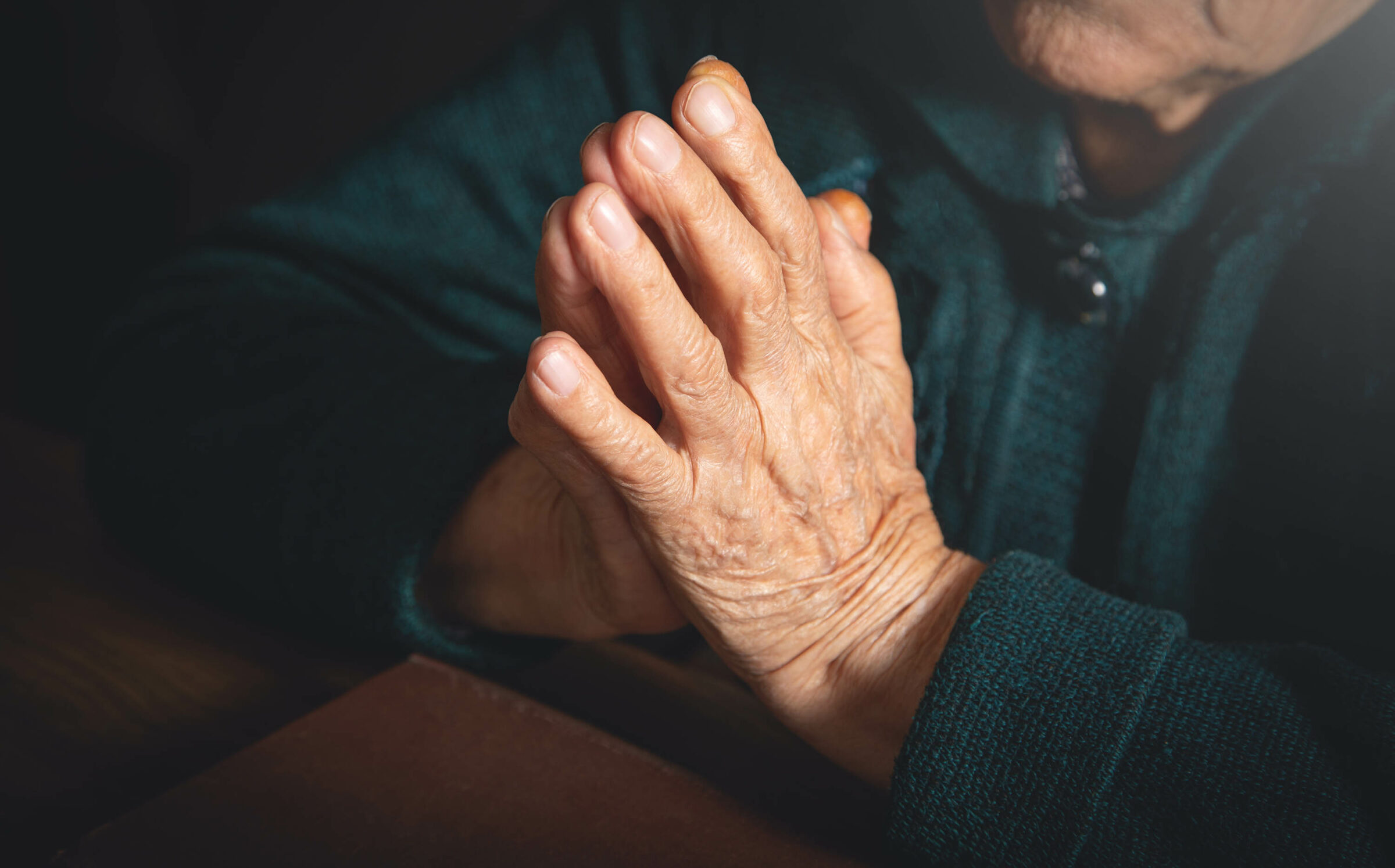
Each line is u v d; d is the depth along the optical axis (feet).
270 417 2.15
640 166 1.51
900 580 1.77
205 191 7.75
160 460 2.19
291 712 1.97
